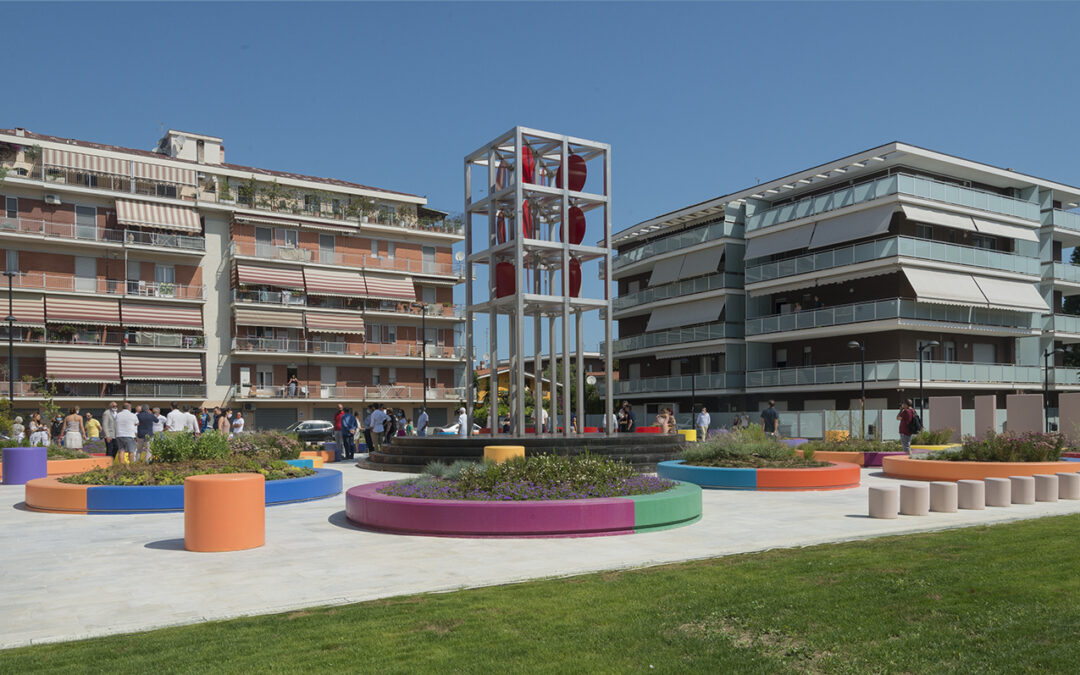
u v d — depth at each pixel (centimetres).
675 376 5025
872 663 543
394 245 5650
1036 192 4544
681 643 582
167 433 1666
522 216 2131
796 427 3841
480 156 2325
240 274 5019
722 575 798
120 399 4694
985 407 2866
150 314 4812
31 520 1340
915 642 582
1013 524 1137
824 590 726
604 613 659
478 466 1317
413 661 543
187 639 604
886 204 3953
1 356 4444
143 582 829
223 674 521
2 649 598
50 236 4519
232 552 1000
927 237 4144
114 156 4747
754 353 4625
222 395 5044
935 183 4031
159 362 4819
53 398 4350
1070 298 5862
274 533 1152
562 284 2211
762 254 4544
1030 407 2684
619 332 5934
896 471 1955
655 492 1214
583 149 2309
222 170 5106
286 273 5188
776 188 4572
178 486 1441
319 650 570
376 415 2784
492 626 624
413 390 5612
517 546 1012
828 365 4172
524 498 1149
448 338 5872
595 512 1094
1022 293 4294
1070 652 552
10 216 4488
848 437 2825
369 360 5516
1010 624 614
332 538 1099
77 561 953
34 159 4562
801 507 1401
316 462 2458
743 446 1881
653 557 923
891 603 680
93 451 2727
